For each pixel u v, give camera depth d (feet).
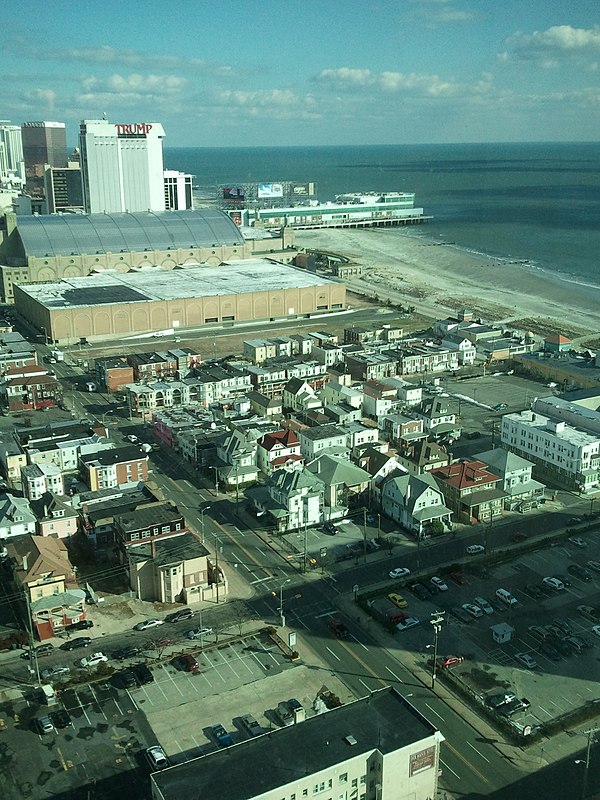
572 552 551.59
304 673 427.74
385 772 323.57
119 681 421.59
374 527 592.60
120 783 350.23
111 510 570.46
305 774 312.50
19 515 552.41
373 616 478.59
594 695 407.23
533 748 371.76
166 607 492.13
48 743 375.86
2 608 489.26
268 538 576.61
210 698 407.85
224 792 303.68
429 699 405.59
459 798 342.85
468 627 467.52
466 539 573.33
